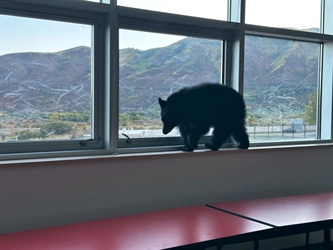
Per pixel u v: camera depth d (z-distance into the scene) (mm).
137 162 2840
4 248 1884
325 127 4078
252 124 3625
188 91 3168
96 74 2918
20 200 2426
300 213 2555
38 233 2125
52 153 2693
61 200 2561
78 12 2814
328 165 3854
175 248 1899
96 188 2686
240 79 3451
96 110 2926
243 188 3342
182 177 3041
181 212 2586
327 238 3381
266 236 2191
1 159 2521
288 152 3582
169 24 3203
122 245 1922
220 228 2209
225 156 3242
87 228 2215
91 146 2900
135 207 2842
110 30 2859
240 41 3432
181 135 3193
